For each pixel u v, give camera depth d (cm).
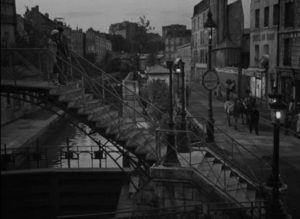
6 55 1539
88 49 15375
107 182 1730
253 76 3666
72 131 3250
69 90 1295
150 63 8219
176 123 1444
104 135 1246
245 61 4538
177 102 3206
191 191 1060
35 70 1447
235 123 2216
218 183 1062
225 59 4634
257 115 2061
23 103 3616
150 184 1121
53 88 1218
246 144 1805
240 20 4859
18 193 1703
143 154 1188
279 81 3094
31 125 3039
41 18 6962
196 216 934
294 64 2856
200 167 1184
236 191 1036
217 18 4916
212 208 1008
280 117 916
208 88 1633
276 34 3219
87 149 2527
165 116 1455
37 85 1257
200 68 5831
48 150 2478
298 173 1359
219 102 3634
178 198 1073
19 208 1708
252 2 3741
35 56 1616
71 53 1419
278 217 884
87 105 1252
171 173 1077
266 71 3341
